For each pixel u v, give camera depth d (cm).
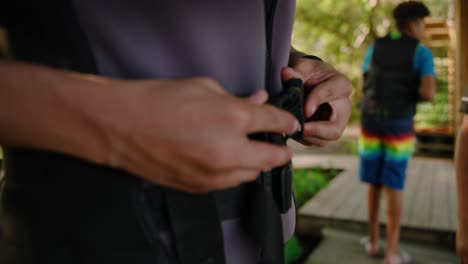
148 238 55
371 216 386
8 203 56
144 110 43
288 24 77
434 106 1129
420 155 804
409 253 394
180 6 57
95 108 43
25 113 43
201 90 45
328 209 470
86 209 53
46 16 53
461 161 122
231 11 62
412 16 351
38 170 54
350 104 84
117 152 45
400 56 347
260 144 48
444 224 412
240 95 67
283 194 65
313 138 80
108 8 54
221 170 45
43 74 43
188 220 58
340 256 395
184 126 43
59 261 54
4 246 56
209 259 60
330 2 1316
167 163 45
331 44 1389
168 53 59
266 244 62
